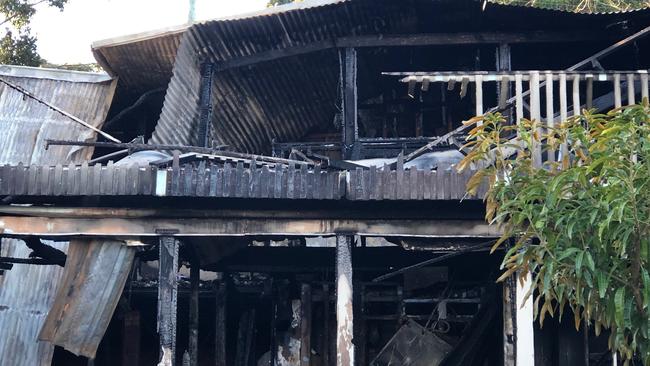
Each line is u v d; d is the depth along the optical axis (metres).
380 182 7.49
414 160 8.91
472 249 8.19
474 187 6.25
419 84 12.29
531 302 7.75
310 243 14.36
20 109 12.52
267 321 13.19
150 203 8.03
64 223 8.03
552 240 5.45
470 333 10.02
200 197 7.78
